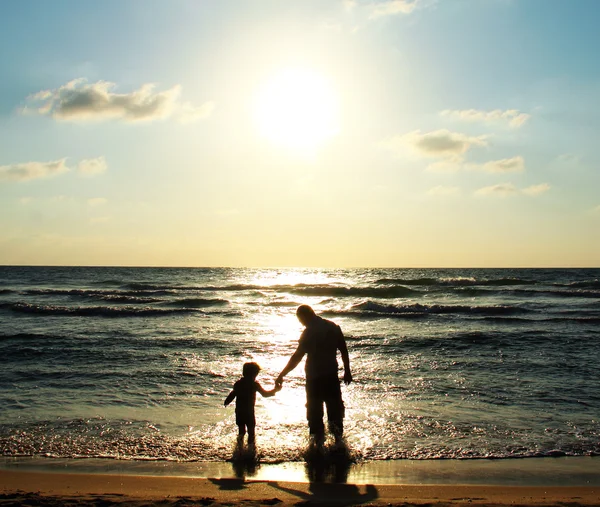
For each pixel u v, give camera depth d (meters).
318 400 6.49
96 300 34.16
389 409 8.33
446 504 4.50
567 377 10.90
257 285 53.31
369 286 46.94
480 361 12.77
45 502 4.48
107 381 10.37
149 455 6.19
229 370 11.53
